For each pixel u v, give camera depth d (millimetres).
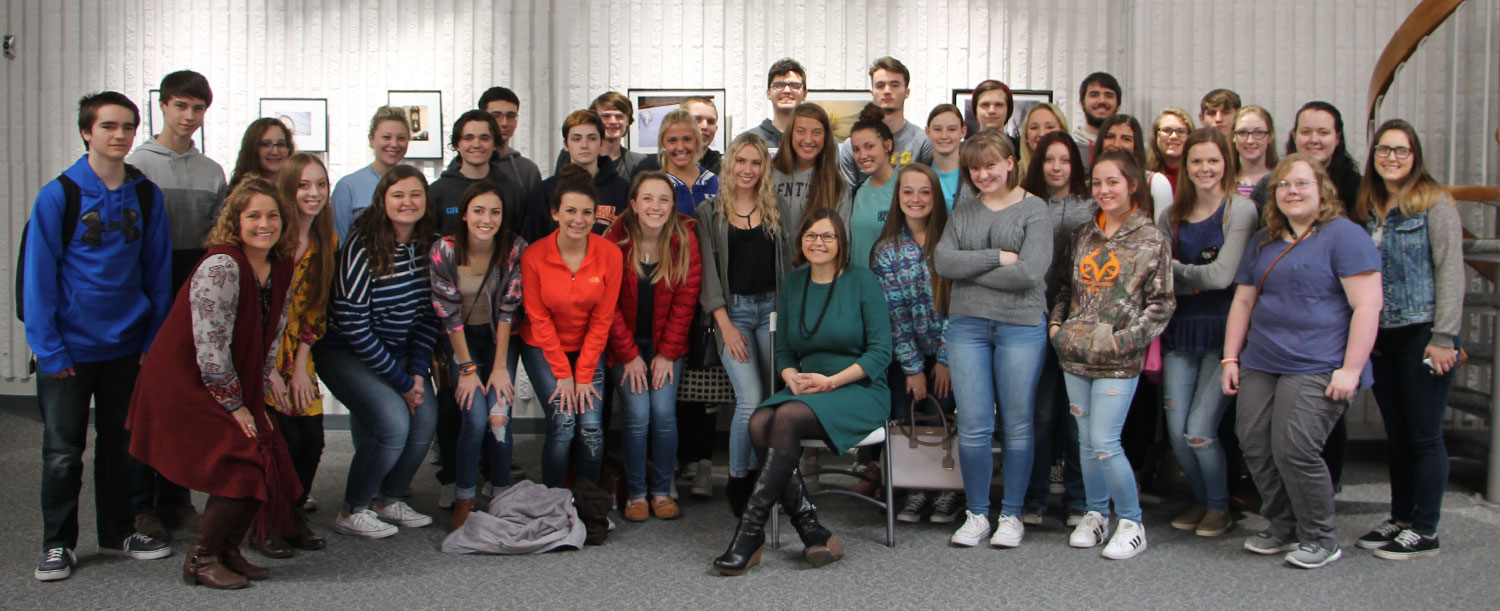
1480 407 4332
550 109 5355
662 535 3670
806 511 3340
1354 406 5191
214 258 2896
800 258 3676
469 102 5383
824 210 3484
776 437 3236
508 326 3660
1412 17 4246
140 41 5453
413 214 3385
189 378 2926
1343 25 5180
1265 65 5195
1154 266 3289
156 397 2926
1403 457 3457
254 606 2934
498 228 3604
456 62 5387
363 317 3371
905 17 5297
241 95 5438
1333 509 3270
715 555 3430
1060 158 3576
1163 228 3586
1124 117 3869
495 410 3629
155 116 5465
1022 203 3416
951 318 3523
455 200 4180
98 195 3141
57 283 3102
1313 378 3146
